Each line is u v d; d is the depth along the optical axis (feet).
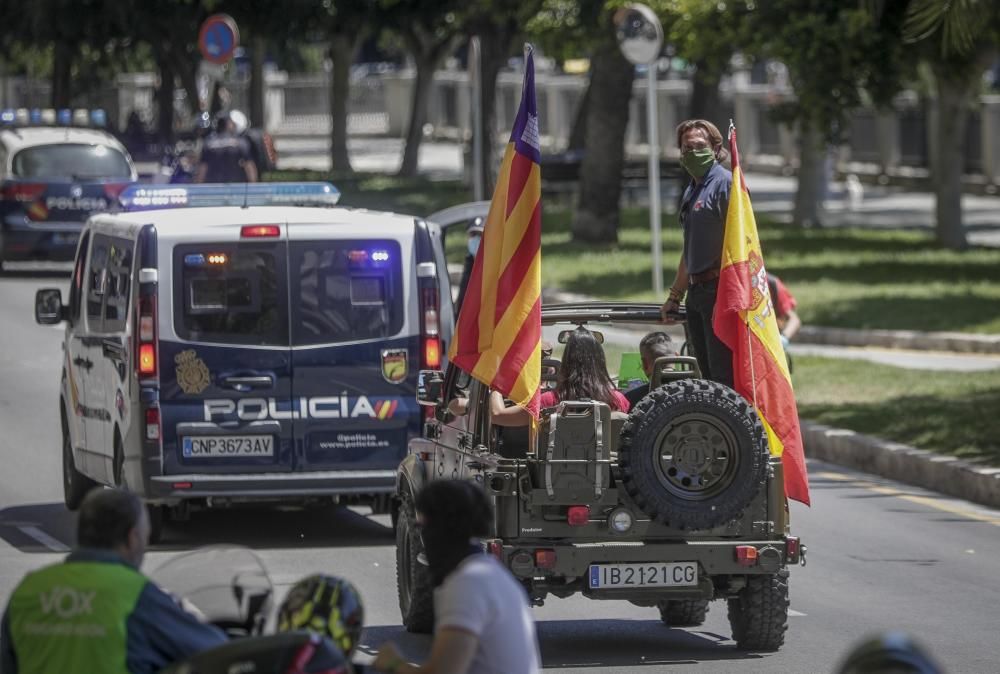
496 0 263.49
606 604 83.71
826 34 204.13
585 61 489.67
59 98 417.90
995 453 114.93
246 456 92.84
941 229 253.65
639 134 474.49
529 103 68.39
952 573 88.79
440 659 41.09
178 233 92.43
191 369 92.27
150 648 41.45
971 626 77.25
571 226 261.65
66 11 369.50
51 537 96.53
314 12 363.97
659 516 67.82
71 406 103.55
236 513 105.70
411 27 379.96
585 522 68.74
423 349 94.68
